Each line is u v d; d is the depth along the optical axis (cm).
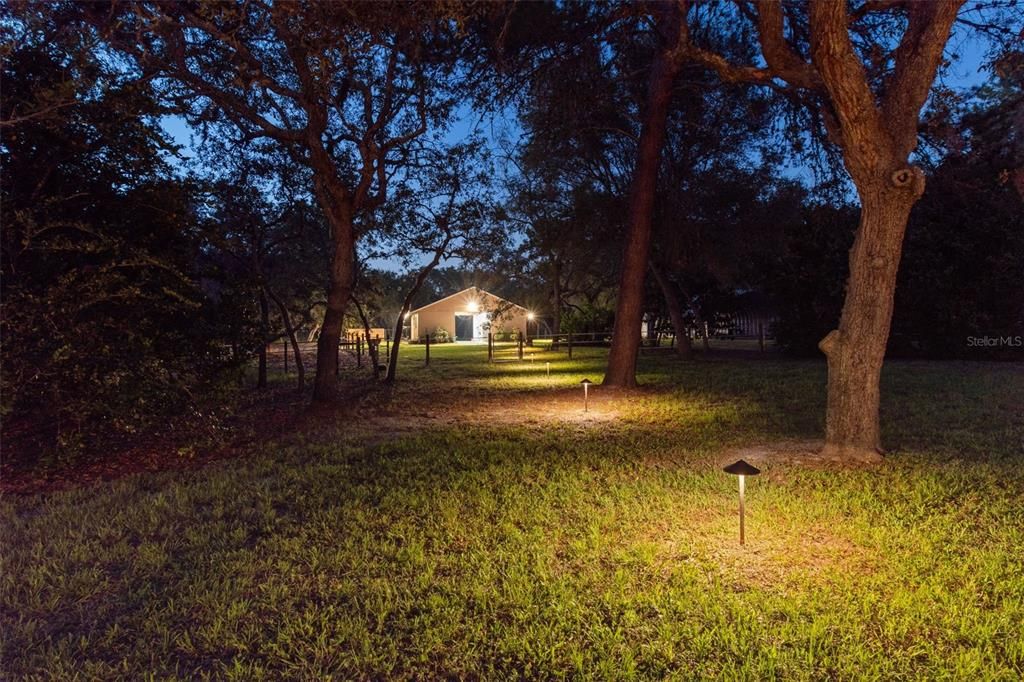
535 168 1880
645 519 496
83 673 295
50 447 684
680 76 1395
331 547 451
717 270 2053
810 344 2233
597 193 1894
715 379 1519
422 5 752
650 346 3128
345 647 316
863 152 632
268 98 1055
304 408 1147
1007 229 1733
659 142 1347
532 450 770
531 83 1161
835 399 694
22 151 688
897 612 336
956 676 277
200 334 823
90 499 587
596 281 3666
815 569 396
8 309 606
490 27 1002
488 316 4394
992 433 799
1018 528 460
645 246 1382
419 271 1631
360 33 761
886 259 659
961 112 1176
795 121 1216
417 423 1003
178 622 345
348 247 1162
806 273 2172
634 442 809
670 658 296
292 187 1309
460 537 467
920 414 952
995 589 358
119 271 725
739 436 826
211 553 441
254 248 1297
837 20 573
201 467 717
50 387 645
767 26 661
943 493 546
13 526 507
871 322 671
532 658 301
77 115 679
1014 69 872
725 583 379
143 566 418
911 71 611
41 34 675
